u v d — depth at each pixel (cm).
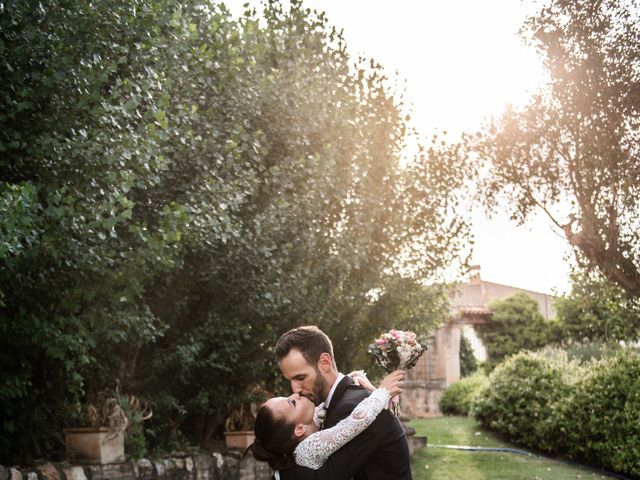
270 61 1062
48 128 627
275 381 1114
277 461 303
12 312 689
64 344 671
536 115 1220
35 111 632
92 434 775
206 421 1052
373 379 1223
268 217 914
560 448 1398
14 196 529
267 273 897
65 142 625
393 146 1139
